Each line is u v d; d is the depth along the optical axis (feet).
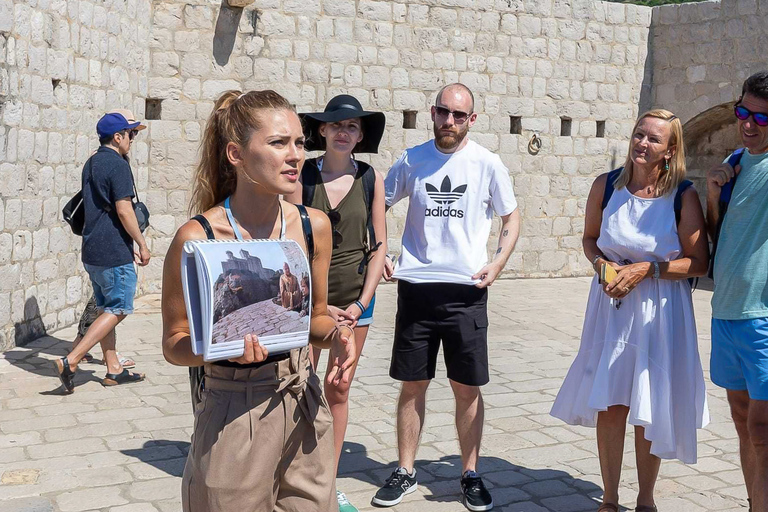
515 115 41.86
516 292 37.99
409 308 13.42
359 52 37.86
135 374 20.40
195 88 34.73
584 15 43.24
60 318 26.53
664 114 11.87
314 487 7.60
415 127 39.63
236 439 7.20
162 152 34.32
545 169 42.98
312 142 12.66
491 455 15.85
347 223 12.34
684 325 11.97
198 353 6.65
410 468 13.74
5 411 17.63
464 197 13.37
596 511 13.16
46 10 24.31
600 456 12.53
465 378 13.30
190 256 6.71
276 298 6.95
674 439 11.81
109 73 29.48
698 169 47.29
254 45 35.65
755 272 11.22
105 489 13.50
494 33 40.93
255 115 7.13
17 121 22.76
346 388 12.35
